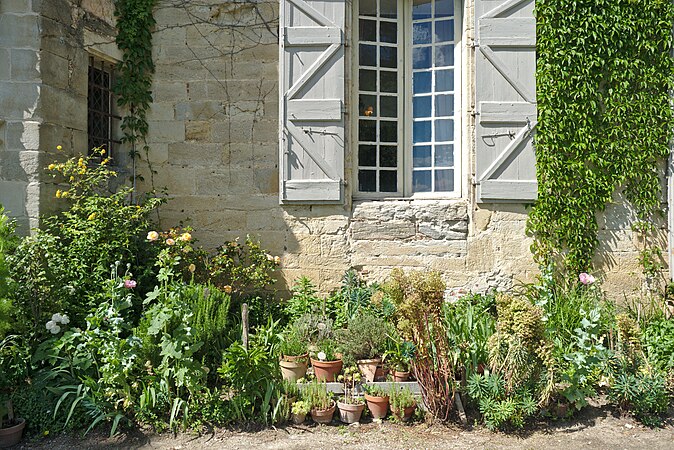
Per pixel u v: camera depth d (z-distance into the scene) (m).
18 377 4.44
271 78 6.76
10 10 5.59
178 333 4.30
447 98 6.91
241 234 6.77
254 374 4.33
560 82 6.42
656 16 6.39
